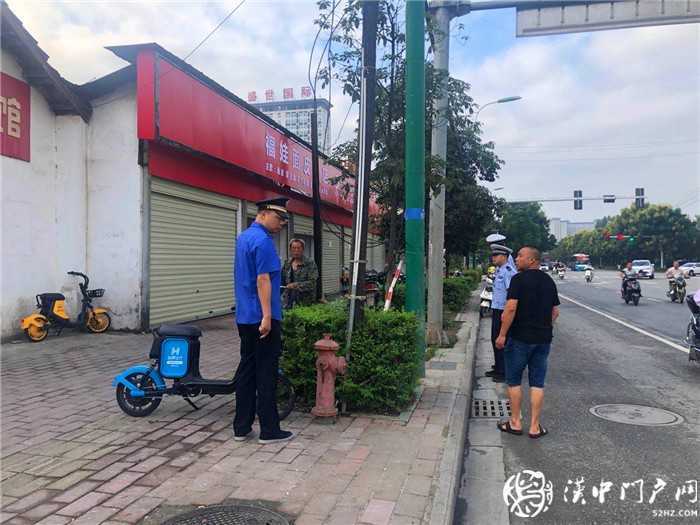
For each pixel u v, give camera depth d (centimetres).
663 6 1009
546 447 525
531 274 556
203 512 347
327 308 607
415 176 694
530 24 1041
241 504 359
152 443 474
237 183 1460
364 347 560
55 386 664
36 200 998
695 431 565
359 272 571
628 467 473
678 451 509
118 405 577
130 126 1061
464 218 1669
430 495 374
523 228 4541
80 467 420
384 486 388
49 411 564
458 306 1700
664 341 1171
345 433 504
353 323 565
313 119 859
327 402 534
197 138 1175
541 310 550
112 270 1067
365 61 591
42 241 1012
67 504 358
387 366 557
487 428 588
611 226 8350
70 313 1052
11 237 941
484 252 3272
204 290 1312
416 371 596
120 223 1066
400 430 512
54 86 988
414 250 698
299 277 727
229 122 1325
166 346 546
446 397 636
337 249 2414
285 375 559
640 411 641
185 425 524
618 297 2495
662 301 2192
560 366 908
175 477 402
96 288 1070
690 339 886
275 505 359
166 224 1149
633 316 1667
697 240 7100
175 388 541
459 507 403
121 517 341
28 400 604
